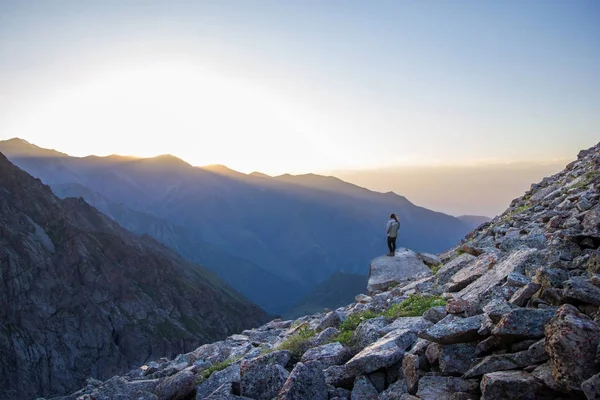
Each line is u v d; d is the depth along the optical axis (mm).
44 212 176250
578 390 6539
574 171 29812
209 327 174000
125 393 15555
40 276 144875
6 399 110625
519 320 8453
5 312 128750
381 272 26078
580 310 8500
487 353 9000
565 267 11133
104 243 182500
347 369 10805
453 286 15359
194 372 17688
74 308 143625
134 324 152375
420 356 10070
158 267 189750
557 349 6902
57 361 127438
